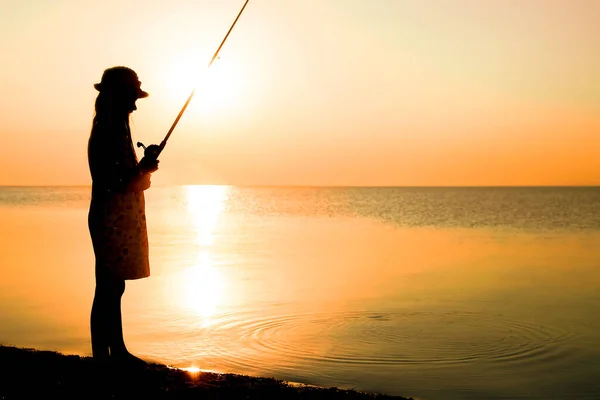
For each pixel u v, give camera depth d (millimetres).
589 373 5965
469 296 10109
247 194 161875
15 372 4688
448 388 5480
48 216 37500
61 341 6879
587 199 97562
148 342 6941
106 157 4270
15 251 16344
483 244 20234
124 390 4266
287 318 8273
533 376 5895
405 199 101312
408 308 9047
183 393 4285
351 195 139500
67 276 11828
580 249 18484
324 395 4613
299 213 49156
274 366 6074
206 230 27641
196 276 12273
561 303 9539
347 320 8164
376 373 5914
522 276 12516
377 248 18750
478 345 6961
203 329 7582
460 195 134375
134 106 4445
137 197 4414
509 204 73938
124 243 4348
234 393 4410
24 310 8578
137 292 10258
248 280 11766
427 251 17875
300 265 14289
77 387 4297
